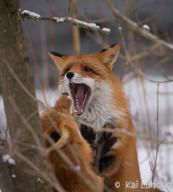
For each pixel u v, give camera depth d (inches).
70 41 2017.7
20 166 434.3
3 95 451.5
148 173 783.7
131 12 1047.0
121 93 741.9
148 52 1001.5
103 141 700.0
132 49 992.2
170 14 1761.8
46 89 1010.7
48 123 483.5
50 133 478.0
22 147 437.1
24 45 456.4
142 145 945.5
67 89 717.3
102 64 746.2
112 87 730.8
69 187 450.9
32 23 1872.5
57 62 756.6
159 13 1540.4
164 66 1453.0
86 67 725.9
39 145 405.4
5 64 445.4
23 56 452.1
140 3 1628.9
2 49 448.5
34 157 434.6
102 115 714.8
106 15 1273.4
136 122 831.7
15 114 442.3
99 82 721.0
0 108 1181.1
